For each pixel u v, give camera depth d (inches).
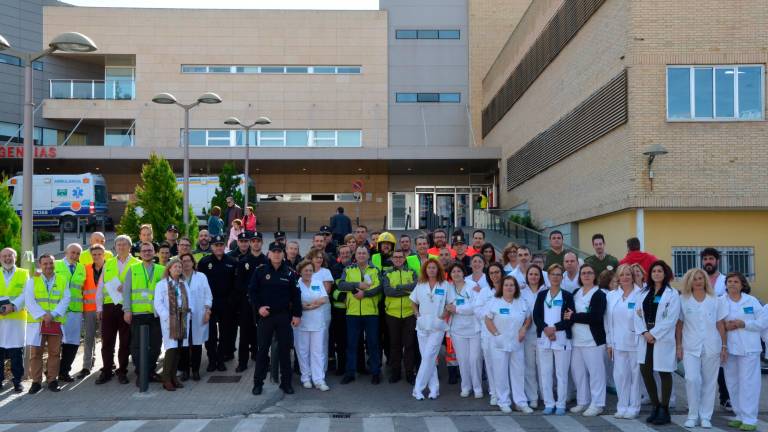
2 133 1540.4
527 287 382.9
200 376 426.0
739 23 673.0
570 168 898.1
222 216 1220.5
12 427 326.0
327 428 322.0
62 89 1513.3
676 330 332.5
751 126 668.1
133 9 1549.0
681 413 353.1
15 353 389.7
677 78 677.9
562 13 923.4
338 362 443.2
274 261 389.7
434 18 1581.0
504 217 1116.5
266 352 385.4
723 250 680.4
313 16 1572.3
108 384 408.2
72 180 1321.4
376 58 1571.1
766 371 434.6
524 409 356.5
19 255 547.2
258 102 1549.0
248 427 324.2
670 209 677.3
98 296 414.9
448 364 422.6
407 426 326.6
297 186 1584.6
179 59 1546.5
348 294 417.1
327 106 1556.3
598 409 350.0
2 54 1544.0
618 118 710.5
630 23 682.2
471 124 1556.3
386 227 1576.0
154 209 767.7
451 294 386.3
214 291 435.5
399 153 1366.9
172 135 1528.1
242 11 1562.5
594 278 358.3
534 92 1088.2
